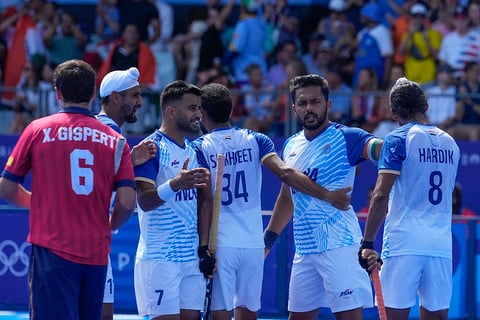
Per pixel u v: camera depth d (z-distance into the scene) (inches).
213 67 1718.8
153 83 1716.3
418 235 854.5
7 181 762.8
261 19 1812.3
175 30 2017.7
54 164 756.0
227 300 880.3
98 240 761.0
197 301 874.8
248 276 891.4
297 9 1958.7
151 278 852.0
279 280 1225.4
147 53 1710.1
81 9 2026.3
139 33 1823.3
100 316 776.9
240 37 1782.7
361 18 1868.8
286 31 1818.4
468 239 1224.8
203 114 901.2
